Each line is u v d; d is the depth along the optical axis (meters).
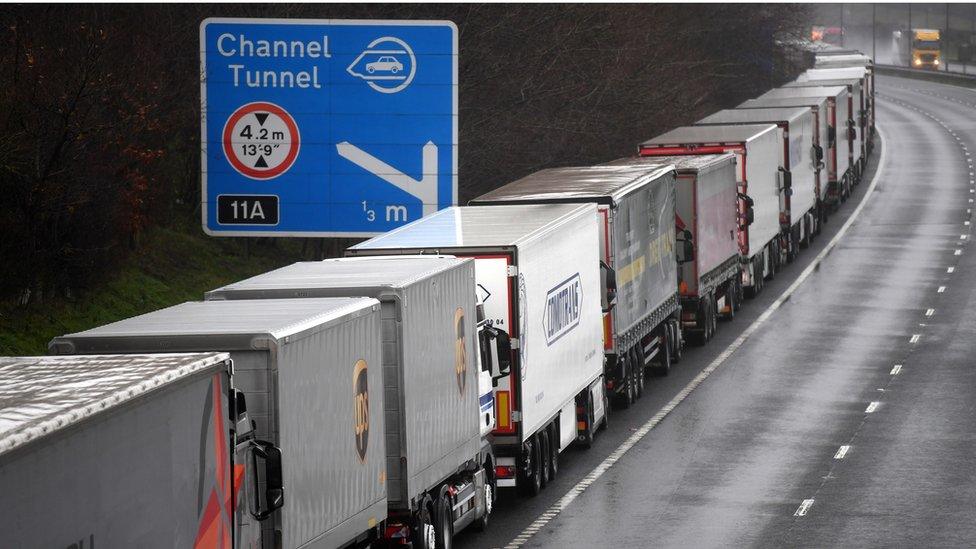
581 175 73.62
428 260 45.66
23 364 26.44
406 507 39.41
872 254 128.25
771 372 77.94
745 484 53.41
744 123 117.94
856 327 92.44
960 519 47.53
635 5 121.38
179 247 86.44
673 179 80.44
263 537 31.42
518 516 49.81
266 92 57.53
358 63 57.47
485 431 48.09
